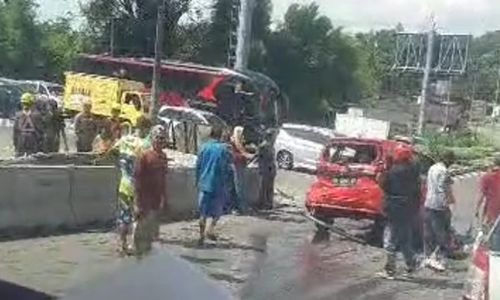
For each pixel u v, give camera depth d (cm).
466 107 8706
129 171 1105
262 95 3631
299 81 7675
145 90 3488
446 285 1189
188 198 1609
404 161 1251
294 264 1231
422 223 1371
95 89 3412
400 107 7962
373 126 5394
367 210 1516
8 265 1008
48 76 6475
